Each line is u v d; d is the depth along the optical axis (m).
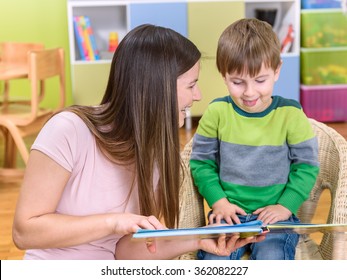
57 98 4.79
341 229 1.14
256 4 4.58
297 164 1.57
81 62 4.30
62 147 1.20
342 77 4.42
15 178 3.50
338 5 4.35
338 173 1.54
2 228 2.77
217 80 4.40
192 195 1.62
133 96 1.21
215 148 1.62
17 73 3.25
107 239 1.34
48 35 4.71
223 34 1.51
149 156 1.23
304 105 4.43
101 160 1.26
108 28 4.66
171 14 4.30
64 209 1.26
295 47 4.37
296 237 1.51
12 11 4.68
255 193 1.57
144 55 1.21
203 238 1.19
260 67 1.45
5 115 3.36
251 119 1.57
